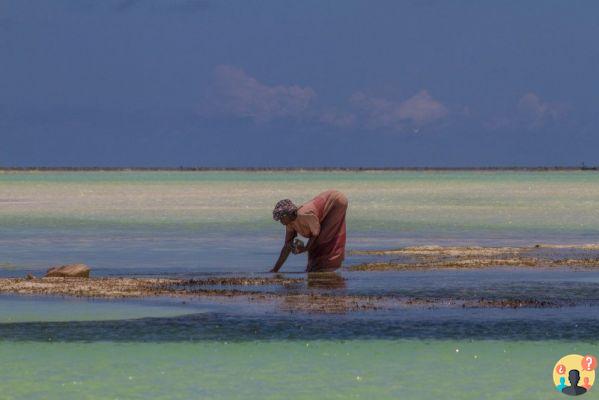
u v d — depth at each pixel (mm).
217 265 52688
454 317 33312
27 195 172250
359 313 34062
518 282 42656
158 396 23594
